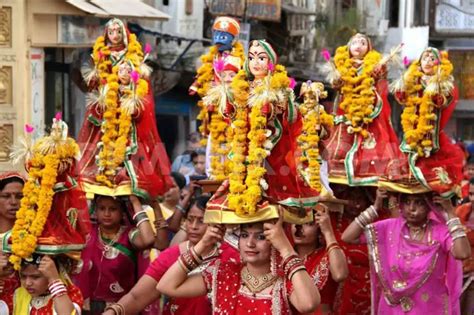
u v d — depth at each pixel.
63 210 12.50
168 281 11.37
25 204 12.34
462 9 47.19
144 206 15.82
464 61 48.59
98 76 15.97
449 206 14.93
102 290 15.31
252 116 11.25
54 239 12.30
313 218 13.19
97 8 23.03
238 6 35.41
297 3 41.38
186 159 26.23
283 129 11.45
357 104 16.77
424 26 47.03
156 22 32.41
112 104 15.61
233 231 12.66
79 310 12.50
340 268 13.36
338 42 43.06
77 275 15.10
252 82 11.81
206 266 11.91
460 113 48.69
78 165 13.40
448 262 14.95
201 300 13.40
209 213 11.25
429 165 15.16
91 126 15.88
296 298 10.90
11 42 21.77
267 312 11.02
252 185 11.04
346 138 16.86
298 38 41.06
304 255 13.82
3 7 21.67
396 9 48.31
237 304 11.16
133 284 15.45
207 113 14.95
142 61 16.08
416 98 15.38
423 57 15.48
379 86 16.92
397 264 14.94
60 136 12.43
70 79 26.73
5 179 13.52
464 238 14.69
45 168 12.28
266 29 39.62
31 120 22.02
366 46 16.98
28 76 21.95
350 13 44.47
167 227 16.03
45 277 12.41
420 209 14.91
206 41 32.47
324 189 15.02
